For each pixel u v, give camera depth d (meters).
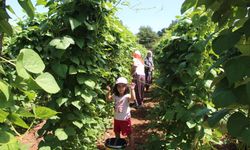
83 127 3.71
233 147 4.79
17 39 5.30
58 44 3.03
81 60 3.42
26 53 1.05
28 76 1.02
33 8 1.26
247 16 1.39
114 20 3.84
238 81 1.24
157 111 4.88
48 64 3.34
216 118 1.32
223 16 1.45
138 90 9.09
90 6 3.35
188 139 4.17
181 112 3.96
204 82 3.77
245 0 1.37
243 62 1.19
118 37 5.84
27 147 1.36
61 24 3.40
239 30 1.24
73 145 3.57
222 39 1.25
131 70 8.95
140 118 8.06
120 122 5.49
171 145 4.15
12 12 1.42
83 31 3.39
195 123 3.81
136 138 6.28
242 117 1.20
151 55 11.61
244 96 1.20
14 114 1.18
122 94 5.48
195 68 3.89
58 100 3.29
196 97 3.95
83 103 3.59
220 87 1.30
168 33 5.16
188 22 4.21
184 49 4.14
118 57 6.30
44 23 3.46
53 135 3.43
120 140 5.03
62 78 3.43
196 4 1.55
